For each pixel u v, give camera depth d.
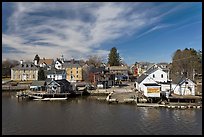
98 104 61.69
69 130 38.66
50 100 70.06
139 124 41.41
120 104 60.78
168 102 57.00
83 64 130.62
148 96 60.75
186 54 106.44
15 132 37.75
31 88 81.19
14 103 65.06
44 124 42.31
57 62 125.56
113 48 162.38
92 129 39.16
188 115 47.19
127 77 119.38
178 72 103.94
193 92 61.41
